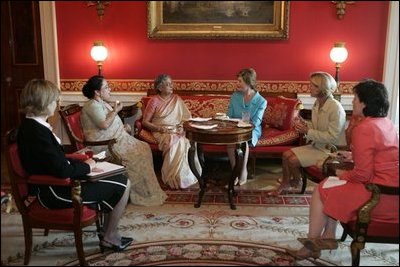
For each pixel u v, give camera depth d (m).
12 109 5.17
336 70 4.54
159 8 4.77
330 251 2.67
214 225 3.02
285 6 4.68
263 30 4.75
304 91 4.89
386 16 4.73
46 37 4.88
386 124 2.27
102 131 3.41
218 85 4.93
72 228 2.37
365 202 2.20
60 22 4.88
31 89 2.31
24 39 4.99
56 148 2.33
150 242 2.76
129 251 2.64
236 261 2.52
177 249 2.67
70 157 2.61
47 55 4.92
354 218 2.27
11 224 3.01
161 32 4.80
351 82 4.88
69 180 2.30
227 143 3.13
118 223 2.88
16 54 5.03
